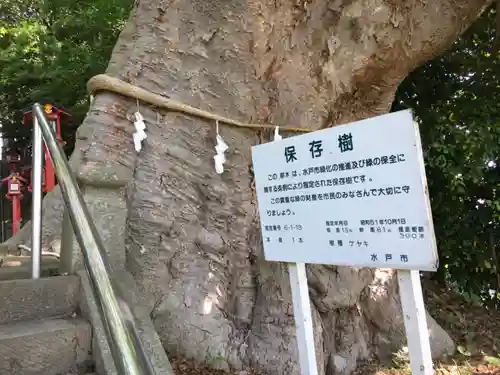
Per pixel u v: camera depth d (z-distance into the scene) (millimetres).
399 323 4797
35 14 13117
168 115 4164
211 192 4199
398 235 2094
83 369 2523
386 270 4898
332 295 4453
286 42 4457
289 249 2652
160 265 3990
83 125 4023
